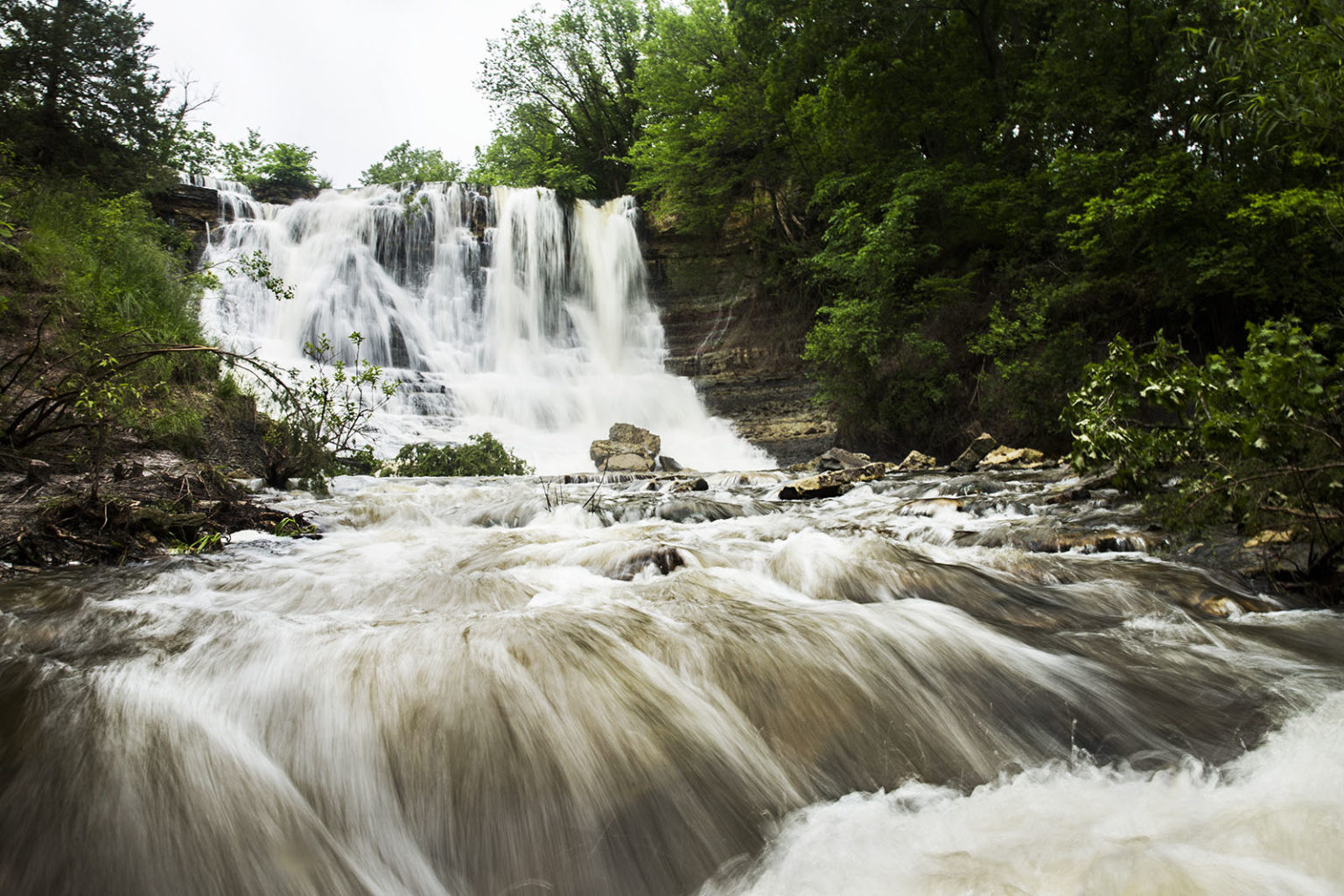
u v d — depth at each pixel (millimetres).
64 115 22672
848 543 5406
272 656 3211
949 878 2152
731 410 26766
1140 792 2762
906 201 21234
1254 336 5168
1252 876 2084
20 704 2734
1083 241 19000
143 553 5535
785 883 2293
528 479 12883
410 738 2719
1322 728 3123
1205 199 17250
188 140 28094
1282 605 4832
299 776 2588
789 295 28109
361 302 25500
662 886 2420
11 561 5051
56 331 10305
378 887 2316
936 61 24375
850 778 2924
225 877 2193
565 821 2537
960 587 4727
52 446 7738
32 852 2105
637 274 30625
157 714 2729
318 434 11125
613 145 38594
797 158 27641
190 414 10000
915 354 21797
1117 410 6254
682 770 2773
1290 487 5398
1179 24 19297
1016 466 14477
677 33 30156
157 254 14414
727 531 7016
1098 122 20641
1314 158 13609
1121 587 4910
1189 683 3633
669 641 3547
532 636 3475
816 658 3506
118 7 24281
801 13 24812
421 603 4324
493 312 27547
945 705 3340
